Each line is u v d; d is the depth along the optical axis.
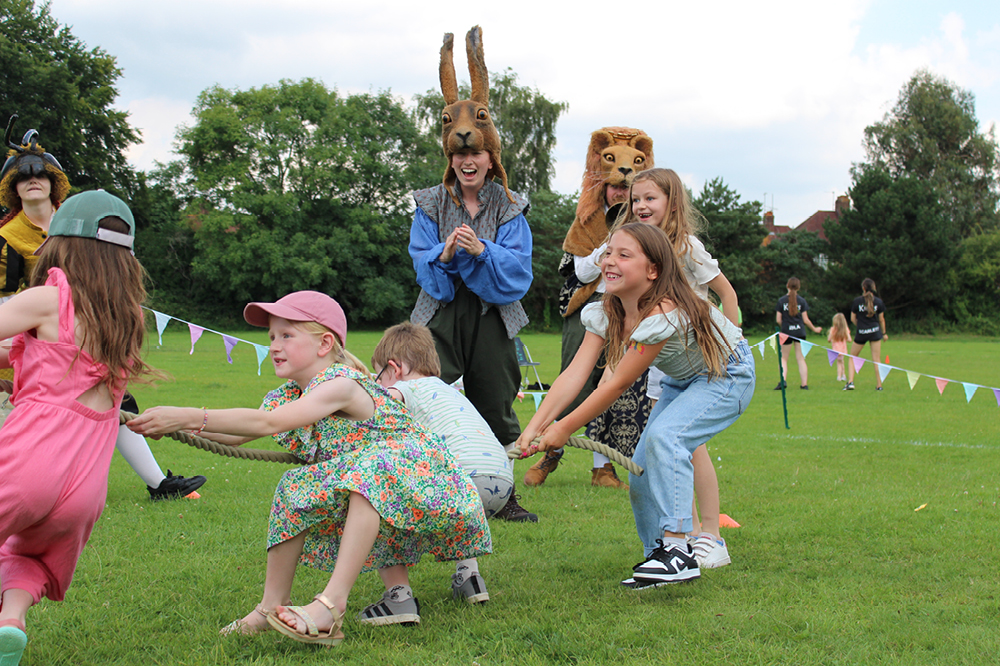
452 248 4.73
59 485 2.28
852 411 10.35
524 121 46.75
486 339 5.00
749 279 46.34
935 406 10.93
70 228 2.43
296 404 2.76
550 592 3.34
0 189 4.41
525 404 11.03
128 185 37.69
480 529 3.01
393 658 2.62
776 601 3.21
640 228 3.36
